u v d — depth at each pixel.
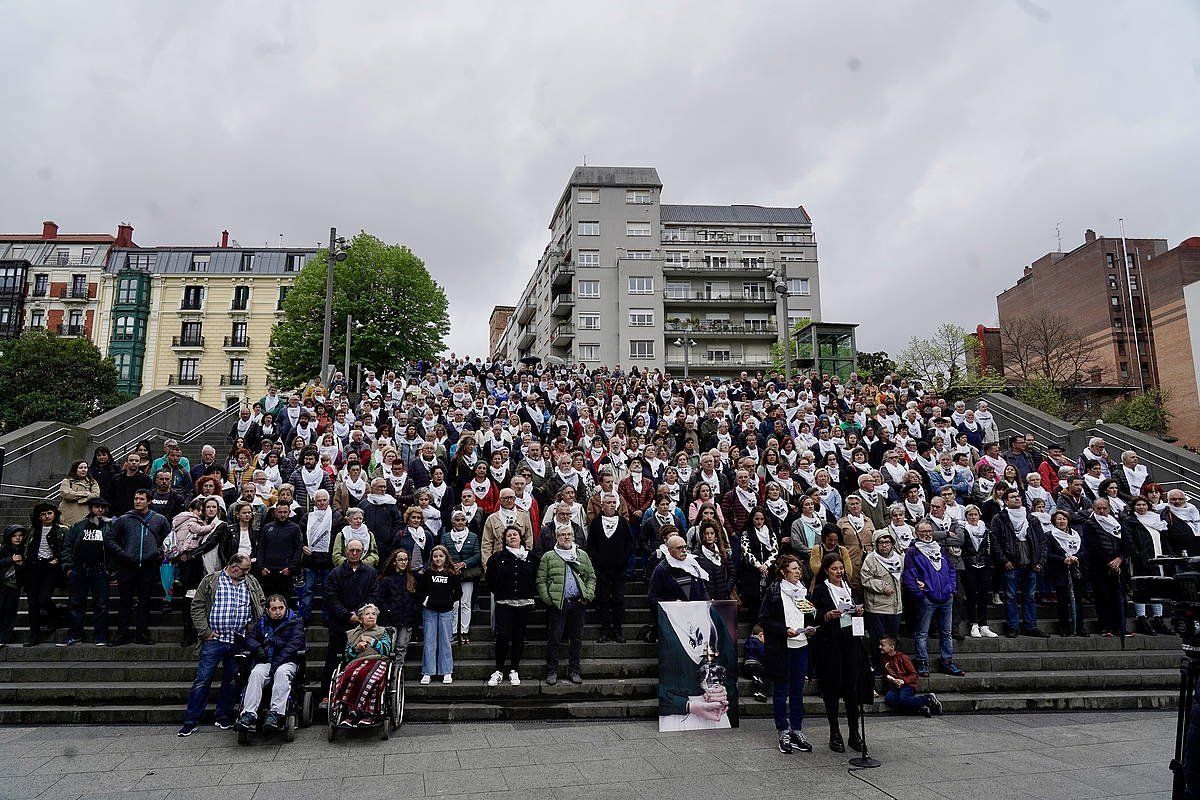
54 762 6.58
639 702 8.44
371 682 7.29
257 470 11.05
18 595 9.27
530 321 78.06
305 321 42.12
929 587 9.24
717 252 65.19
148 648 9.02
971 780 6.25
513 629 8.77
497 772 6.40
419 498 9.89
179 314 59.47
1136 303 62.03
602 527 9.90
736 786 6.09
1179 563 4.79
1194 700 4.28
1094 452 14.30
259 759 6.70
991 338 62.06
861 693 6.97
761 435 16.36
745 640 9.59
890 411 18.47
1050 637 10.30
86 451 15.72
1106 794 5.93
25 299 59.41
